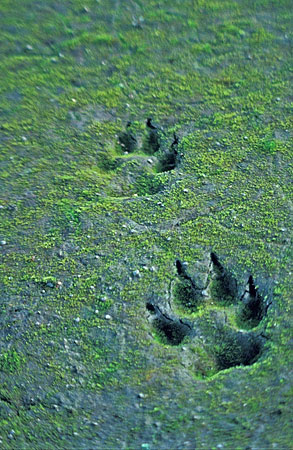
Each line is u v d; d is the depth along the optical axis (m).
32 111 0.88
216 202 0.80
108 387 0.71
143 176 0.83
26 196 0.82
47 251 0.78
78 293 0.76
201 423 0.70
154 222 0.79
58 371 0.72
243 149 0.84
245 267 0.76
